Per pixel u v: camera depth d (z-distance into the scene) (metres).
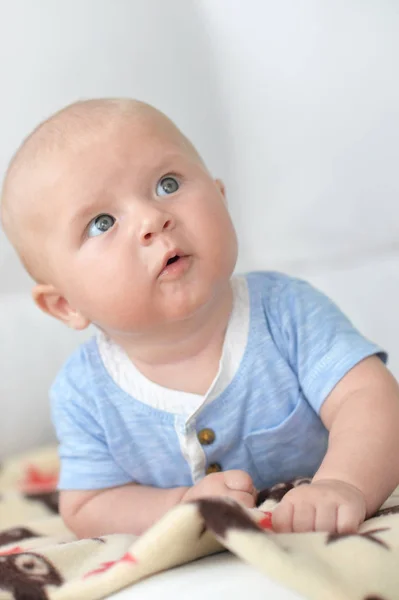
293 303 1.19
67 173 1.11
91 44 1.80
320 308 1.19
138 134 1.11
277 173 1.77
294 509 0.86
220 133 1.81
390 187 1.69
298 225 1.77
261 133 1.77
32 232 1.16
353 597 0.70
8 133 1.78
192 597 0.73
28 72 1.78
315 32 1.69
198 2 1.80
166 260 1.04
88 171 1.09
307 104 1.72
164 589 0.75
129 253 1.06
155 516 1.14
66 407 1.25
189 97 1.82
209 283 1.07
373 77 1.66
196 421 1.16
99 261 1.08
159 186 1.10
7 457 1.73
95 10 1.81
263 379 1.16
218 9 1.77
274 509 0.90
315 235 1.76
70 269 1.12
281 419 1.16
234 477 1.00
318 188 1.74
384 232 1.71
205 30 1.80
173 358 1.17
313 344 1.15
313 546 0.76
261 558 0.71
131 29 1.82
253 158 1.79
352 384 1.10
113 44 1.81
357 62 1.67
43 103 1.79
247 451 1.17
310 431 1.17
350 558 0.75
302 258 1.78
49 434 1.76
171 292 1.06
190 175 1.11
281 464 1.18
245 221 1.81
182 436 1.16
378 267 1.73
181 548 0.78
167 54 1.82
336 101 1.69
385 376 1.10
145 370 1.20
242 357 1.16
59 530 1.32
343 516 0.85
